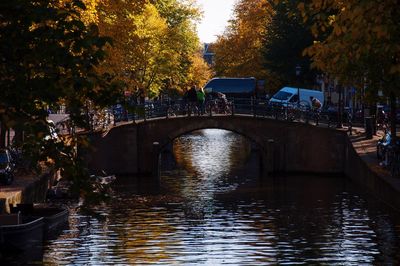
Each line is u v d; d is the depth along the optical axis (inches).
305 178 3063.5
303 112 3275.1
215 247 1651.1
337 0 983.6
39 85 786.2
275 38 4197.8
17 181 1999.3
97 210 2170.3
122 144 3270.2
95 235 1764.3
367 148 2687.0
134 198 2466.8
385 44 978.1
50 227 1726.1
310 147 3240.7
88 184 784.3
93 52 792.9
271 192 2623.0
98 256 1542.8
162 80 4817.9
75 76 784.3
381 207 2073.1
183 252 1598.2
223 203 2370.8
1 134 2181.3
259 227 1919.3
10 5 796.6
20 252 1547.7
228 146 4751.5
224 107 3388.3
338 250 1589.6
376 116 3127.5
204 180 3029.0
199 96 3403.1
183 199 2465.6
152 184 2898.6
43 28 800.3
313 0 987.9
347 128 3186.5
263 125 3346.5
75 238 1721.2
